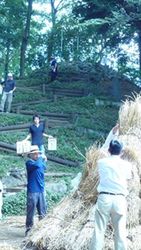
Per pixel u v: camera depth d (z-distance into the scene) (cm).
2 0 3709
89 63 3170
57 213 860
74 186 950
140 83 2980
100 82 2856
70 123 2269
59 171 1761
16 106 2434
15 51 4216
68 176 1656
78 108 2442
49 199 1363
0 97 2409
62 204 877
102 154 877
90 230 810
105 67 3125
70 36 3803
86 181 870
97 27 2862
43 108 2367
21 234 1043
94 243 731
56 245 812
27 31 3703
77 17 2944
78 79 2925
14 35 3766
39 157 1011
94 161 874
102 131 2225
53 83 2775
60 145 1970
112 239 797
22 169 1596
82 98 2553
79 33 3672
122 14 2358
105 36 2908
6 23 3700
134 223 829
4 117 2147
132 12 2412
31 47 4134
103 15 2762
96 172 862
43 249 825
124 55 3109
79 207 853
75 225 829
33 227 877
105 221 729
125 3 2508
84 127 2202
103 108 2523
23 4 3759
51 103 2489
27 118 2178
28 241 849
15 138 1961
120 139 895
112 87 2758
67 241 806
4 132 2072
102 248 773
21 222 1191
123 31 2641
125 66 3125
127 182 822
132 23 2484
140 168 849
